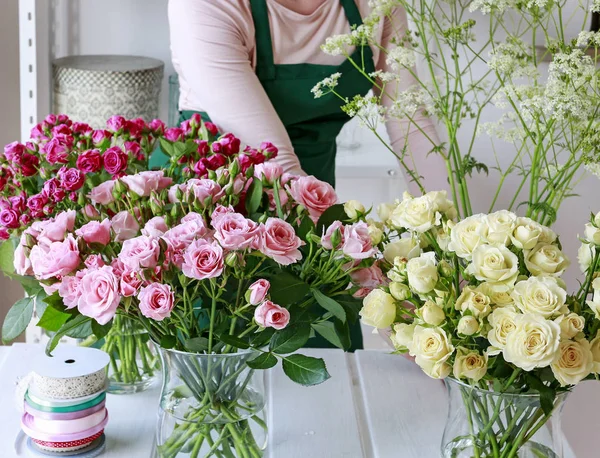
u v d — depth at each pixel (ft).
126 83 8.30
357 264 3.85
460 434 3.90
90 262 3.65
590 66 4.48
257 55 6.61
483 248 3.51
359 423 4.85
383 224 4.15
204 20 6.11
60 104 8.49
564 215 8.77
